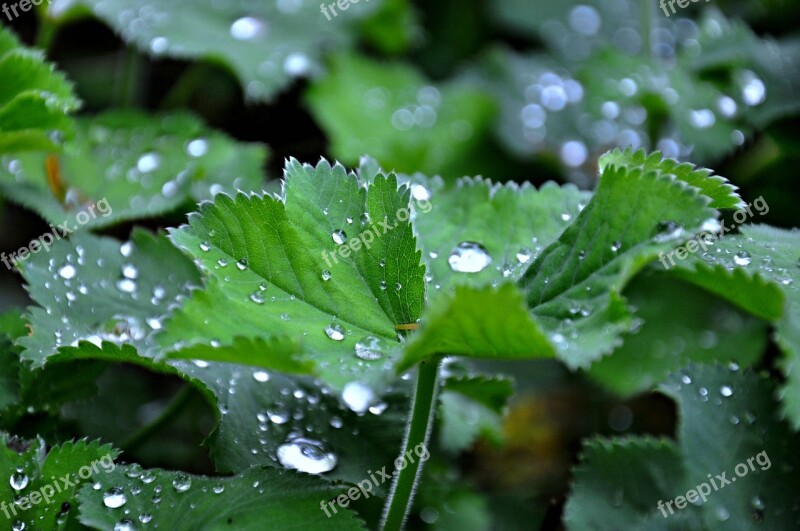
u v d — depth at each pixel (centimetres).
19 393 40
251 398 40
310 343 38
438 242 41
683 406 42
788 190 49
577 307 38
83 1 49
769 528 41
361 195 39
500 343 37
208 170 47
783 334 39
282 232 39
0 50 44
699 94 50
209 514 39
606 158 39
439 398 42
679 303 48
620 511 42
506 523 45
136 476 39
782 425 42
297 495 39
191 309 38
